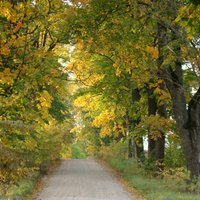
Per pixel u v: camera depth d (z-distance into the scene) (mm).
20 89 16984
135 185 29141
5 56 15844
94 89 41344
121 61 25188
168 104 35500
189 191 23953
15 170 10297
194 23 8164
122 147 54125
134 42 24000
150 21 23594
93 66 36406
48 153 37688
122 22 23234
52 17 20266
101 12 23172
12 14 15281
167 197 20953
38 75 16719
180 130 26109
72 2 20672
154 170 34312
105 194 26141
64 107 40750
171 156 34688
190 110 25672
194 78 30547
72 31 22969
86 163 62500
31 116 19281
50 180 34750
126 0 23078
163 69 24797
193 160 25766
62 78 25469
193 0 7457
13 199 19359
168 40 22891
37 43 24297
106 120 52156
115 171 45781
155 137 32906
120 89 39594
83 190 28156
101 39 23844
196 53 21406
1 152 9898
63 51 31406
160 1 21359
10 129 11391
